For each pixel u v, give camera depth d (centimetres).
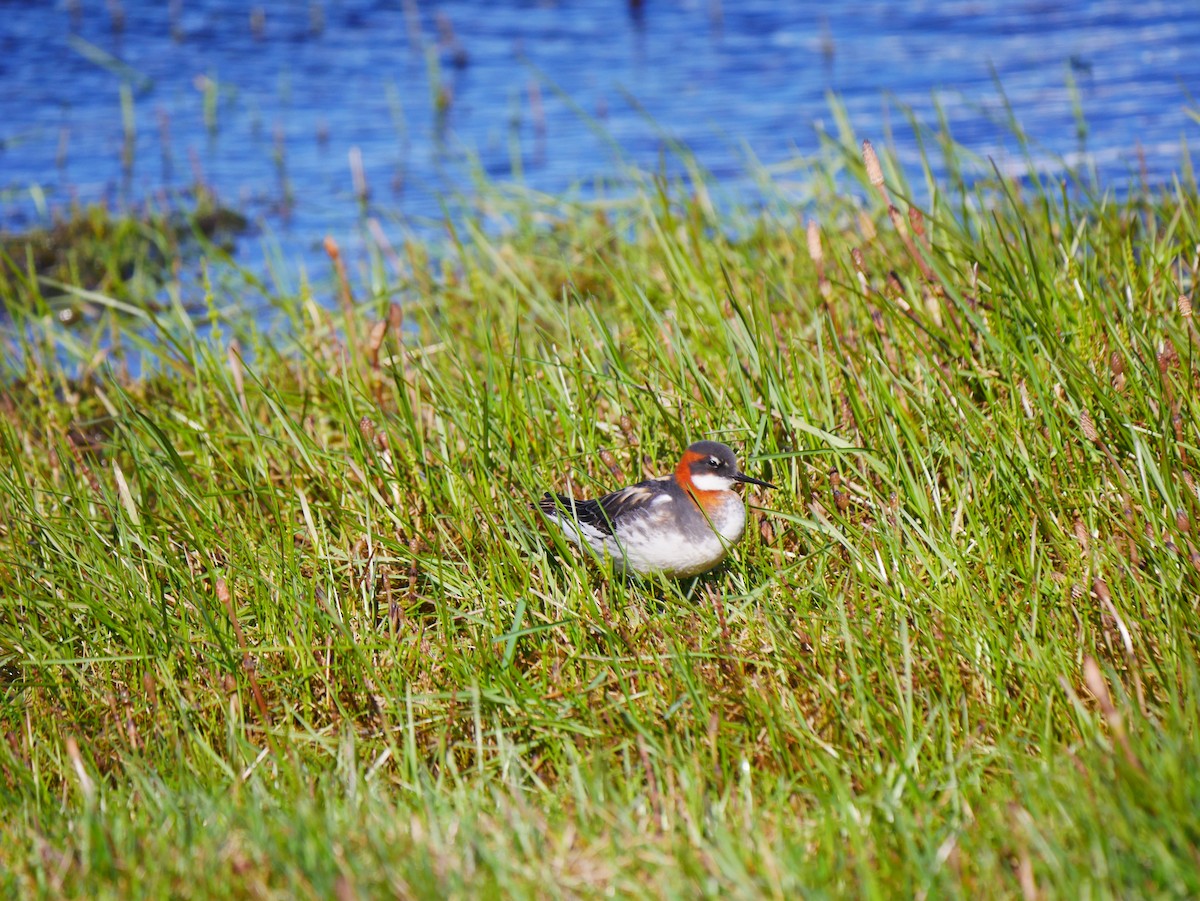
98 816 838
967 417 1112
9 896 762
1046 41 3152
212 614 1076
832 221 1775
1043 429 1109
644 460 1229
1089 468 1056
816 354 1282
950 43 3219
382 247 2219
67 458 1302
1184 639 886
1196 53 2917
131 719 955
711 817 794
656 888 729
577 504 1138
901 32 3366
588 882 738
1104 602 898
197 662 1045
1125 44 3055
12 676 1111
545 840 793
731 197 2223
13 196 2573
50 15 3859
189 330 1577
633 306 1359
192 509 1205
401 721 946
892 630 970
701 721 903
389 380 1502
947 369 1191
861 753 870
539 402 1264
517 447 1209
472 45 3556
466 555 1126
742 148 2575
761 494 1150
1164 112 2511
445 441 1223
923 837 755
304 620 1040
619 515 1088
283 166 2784
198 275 2280
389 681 1016
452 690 991
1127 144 2336
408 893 716
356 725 991
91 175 2762
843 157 1938
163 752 945
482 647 995
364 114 3066
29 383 1627
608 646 1004
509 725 960
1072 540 1020
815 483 1148
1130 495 1019
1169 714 819
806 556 1040
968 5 3578
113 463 1175
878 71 3034
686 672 916
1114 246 1412
